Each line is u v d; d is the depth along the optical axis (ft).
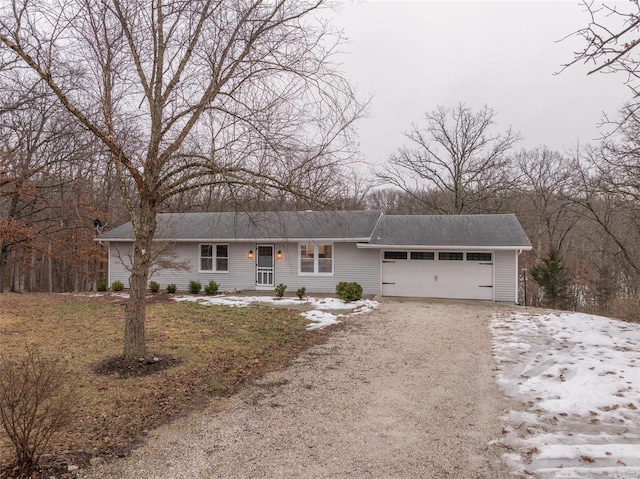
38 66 18.11
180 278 61.36
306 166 21.83
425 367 23.63
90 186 63.10
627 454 13.33
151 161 22.00
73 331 31.48
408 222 60.23
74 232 70.54
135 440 14.43
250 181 21.63
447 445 14.15
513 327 34.71
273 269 59.26
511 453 13.52
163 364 22.85
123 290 60.54
